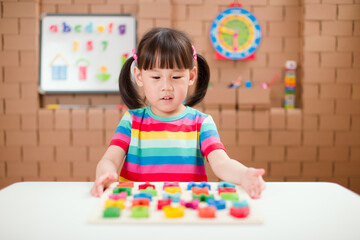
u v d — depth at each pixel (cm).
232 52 225
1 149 217
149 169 91
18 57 217
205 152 87
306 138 218
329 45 217
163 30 89
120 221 44
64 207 52
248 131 216
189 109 100
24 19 216
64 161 217
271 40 228
